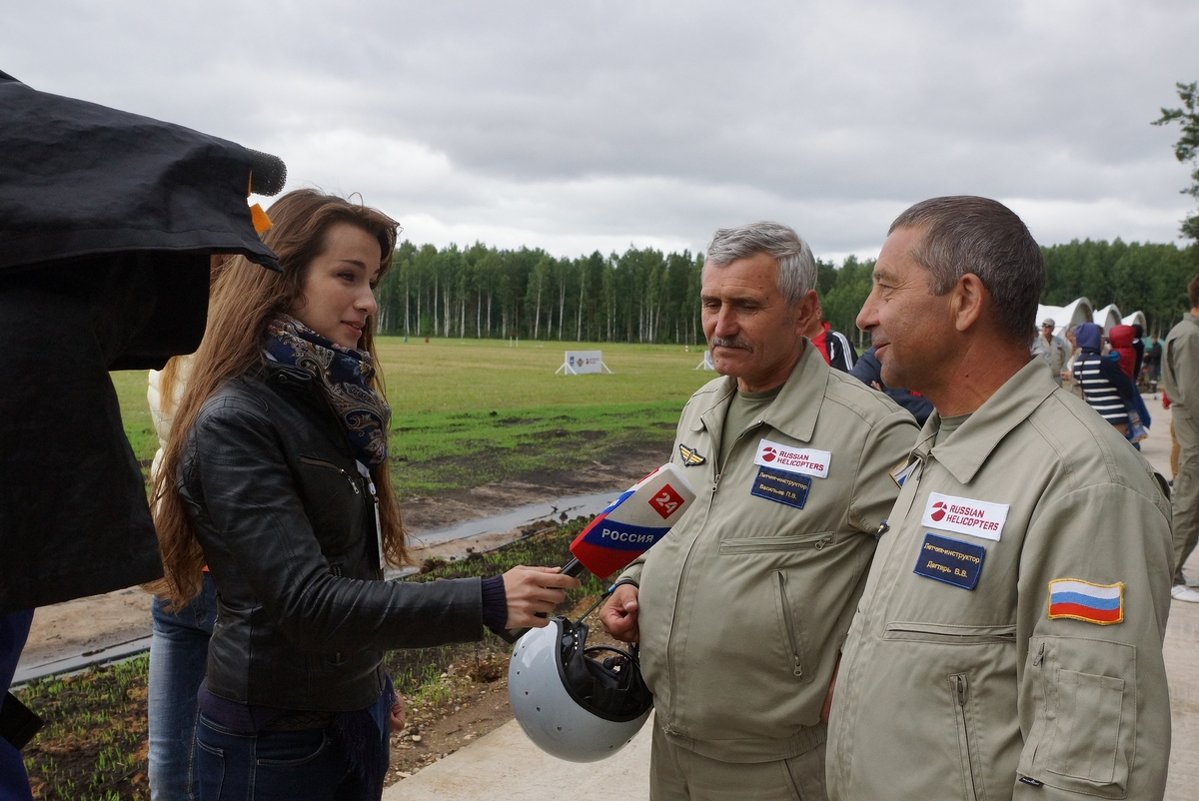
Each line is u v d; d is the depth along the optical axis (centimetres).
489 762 382
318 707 194
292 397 193
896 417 246
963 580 165
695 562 246
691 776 252
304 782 196
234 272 199
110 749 385
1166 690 145
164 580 209
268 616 188
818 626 235
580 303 13100
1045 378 172
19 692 450
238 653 190
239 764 194
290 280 198
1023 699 155
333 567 197
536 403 2211
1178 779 370
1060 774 144
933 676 166
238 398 185
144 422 1346
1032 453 164
